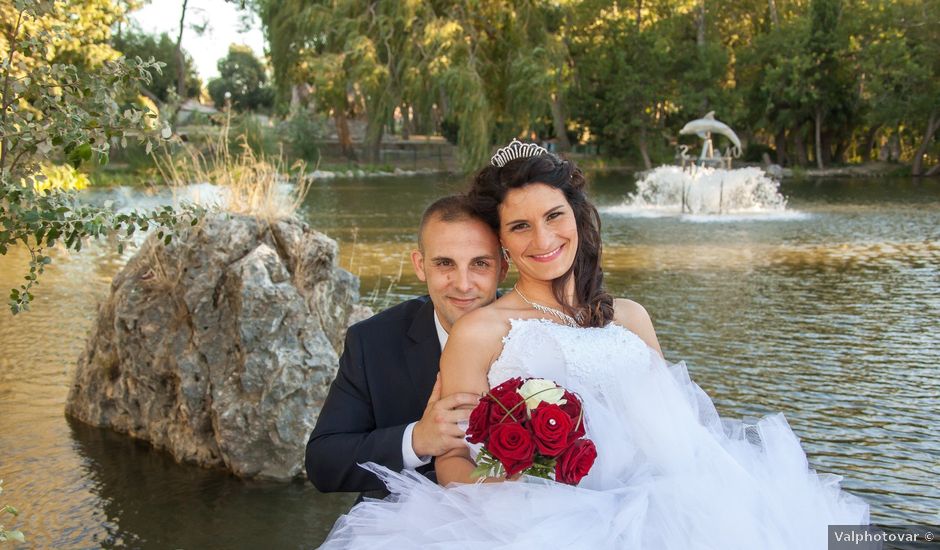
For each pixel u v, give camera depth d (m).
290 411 4.76
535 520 2.06
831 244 14.69
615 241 15.10
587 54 42.66
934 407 5.95
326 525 4.19
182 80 32.41
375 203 21.72
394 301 9.29
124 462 4.93
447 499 2.15
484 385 2.31
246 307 4.83
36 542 3.96
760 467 2.37
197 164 6.08
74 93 2.82
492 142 30.92
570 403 2.09
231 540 4.03
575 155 45.25
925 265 12.29
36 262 2.93
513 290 2.51
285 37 32.97
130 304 5.23
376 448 2.33
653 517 2.12
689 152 43.56
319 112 36.03
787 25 39.66
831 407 5.95
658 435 2.28
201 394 4.94
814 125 42.00
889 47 35.75
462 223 2.42
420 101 30.45
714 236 15.82
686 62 41.28
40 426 5.48
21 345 7.48
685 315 8.91
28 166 2.83
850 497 2.47
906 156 46.00
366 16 31.12
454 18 30.38
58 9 3.10
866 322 8.62
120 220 2.94
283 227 5.51
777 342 7.78
